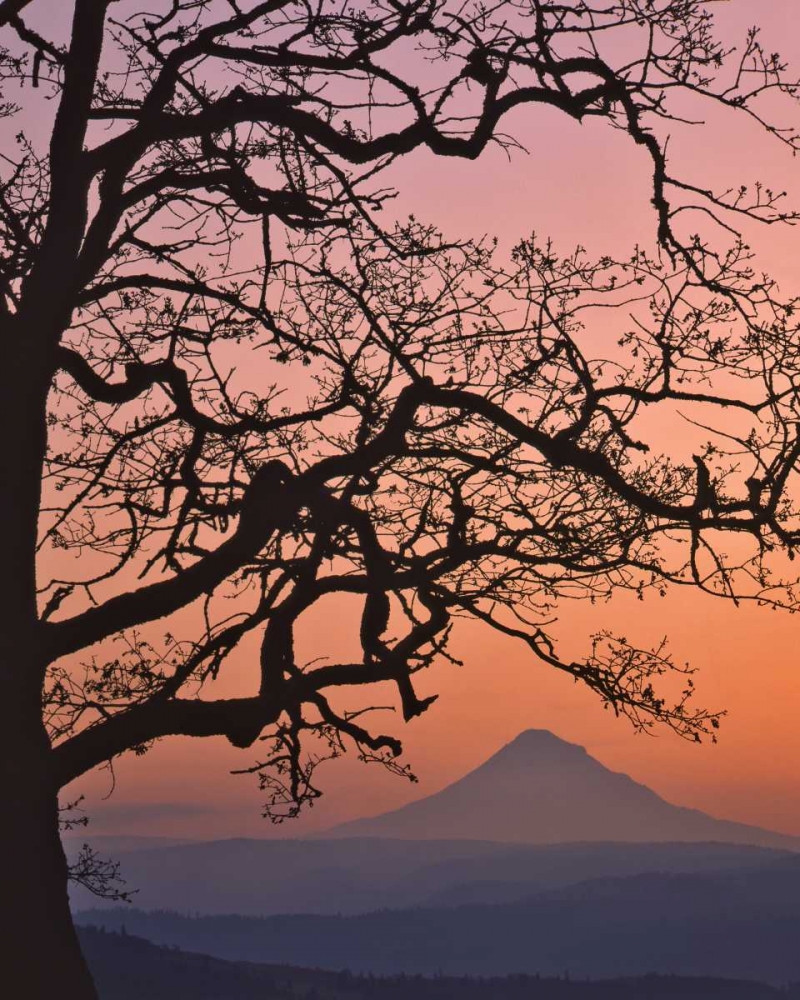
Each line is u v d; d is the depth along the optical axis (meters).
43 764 10.53
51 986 10.05
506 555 12.41
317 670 11.81
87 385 11.80
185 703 11.11
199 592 11.11
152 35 12.14
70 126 11.56
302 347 11.70
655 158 11.88
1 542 10.80
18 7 11.77
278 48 11.99
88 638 10.84
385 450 11.74
